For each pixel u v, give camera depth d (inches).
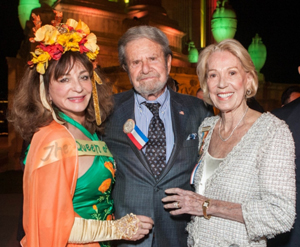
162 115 99.6
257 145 73.3
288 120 92.0
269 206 67.9
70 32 77.9
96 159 79.8
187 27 471.8
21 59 350.9
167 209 93.5
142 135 94.1
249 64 79.3
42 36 73.7
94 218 79.0
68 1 351.6
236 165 75.1
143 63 93.3
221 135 84.8
